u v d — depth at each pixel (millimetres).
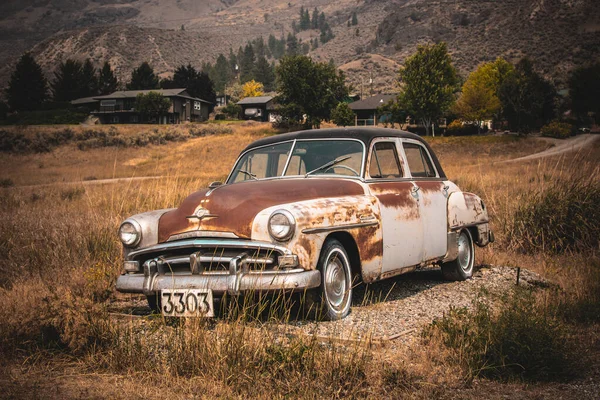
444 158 49906
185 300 4523
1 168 48312
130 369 3691
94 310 4254
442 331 4348
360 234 5094
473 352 3979
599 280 6570
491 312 4859
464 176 18984
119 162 52812
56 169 46562
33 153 60469
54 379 3564
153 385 3477
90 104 118875
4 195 17453
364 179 5477
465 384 3650
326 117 88750
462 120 84625
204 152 58344
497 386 3676
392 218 5543
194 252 4738
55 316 4152
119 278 4949
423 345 4211
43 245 7895
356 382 3502
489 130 86750
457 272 6883
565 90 110000
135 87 140125
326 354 3707
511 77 81250
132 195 11406
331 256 4836
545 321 4172
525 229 9344
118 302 5883
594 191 9406
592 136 70375
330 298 4812
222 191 4934
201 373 3566
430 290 6402
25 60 119750
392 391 3436
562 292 6113
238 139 69750
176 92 106625
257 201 4719
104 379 3586
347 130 5836
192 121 108125
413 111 77438
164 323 4375
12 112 119750
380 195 5516
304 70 86250
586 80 85938
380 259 5332
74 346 4012
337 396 3309
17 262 7258
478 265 8086
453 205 6742
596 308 5340
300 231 4484
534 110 77438
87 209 11789
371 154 5672
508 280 6949
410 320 4977
